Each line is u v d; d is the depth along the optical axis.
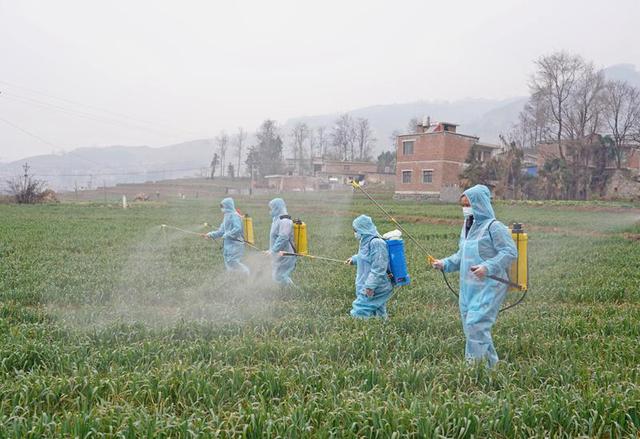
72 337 9.70
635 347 9.37
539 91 81.69
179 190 109.31
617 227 40.09
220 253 23.06
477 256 8.88
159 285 15.67
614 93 78.75
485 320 8.77
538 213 52.06
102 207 63.25
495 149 77.69
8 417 6.39
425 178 75.88
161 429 6.06
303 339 9.79
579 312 12.87
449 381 7.70
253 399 7.05
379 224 42.12
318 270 18.53
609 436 6.42
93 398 7.04
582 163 73.38
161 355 8.56
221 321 10.77
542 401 6.93
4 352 8.34
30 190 69.62
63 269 17.88
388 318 11.35
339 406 6.71
